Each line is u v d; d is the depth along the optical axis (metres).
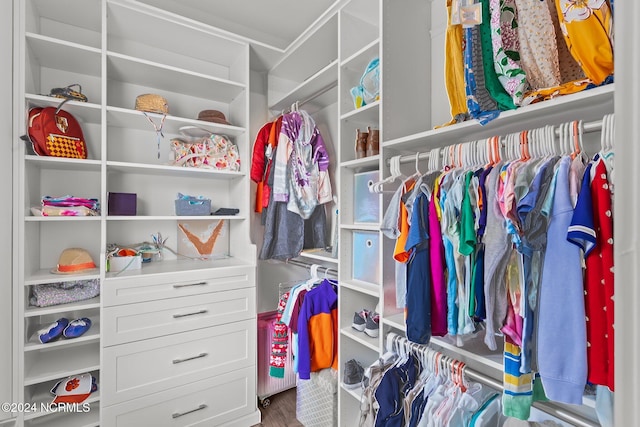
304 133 2.08
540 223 0.83
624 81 0.24
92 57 1.75
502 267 0.91
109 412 1.64
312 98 2.11
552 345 0.77
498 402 1.09
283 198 1.98
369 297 1.83
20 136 1.51
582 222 0.73
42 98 1.58
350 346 1.75
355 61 1.66
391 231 1.28
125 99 2.09
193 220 2.33
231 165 2.23
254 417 2.07
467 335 1.29
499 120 1.05
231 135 2.30
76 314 1.91
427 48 1.55
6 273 1.45
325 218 2.28
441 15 1.51
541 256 0.86
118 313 1.67
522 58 1.00
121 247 2.02
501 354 1.11
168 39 2.08
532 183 0.84
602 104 0.89
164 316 1.79
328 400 1.81
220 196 2.45
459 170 1.12
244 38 2.10
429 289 1.11
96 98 1.99
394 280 1.46
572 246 0.77
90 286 1.73
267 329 2.26
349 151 1.75
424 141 1.33
